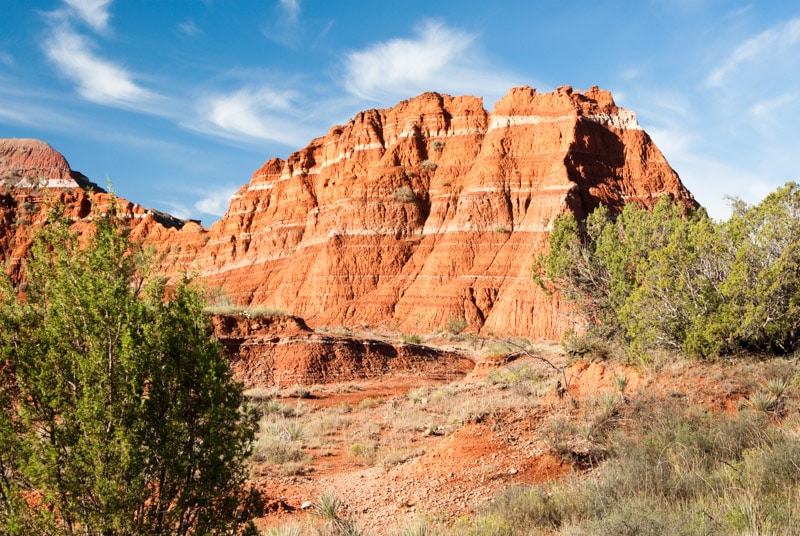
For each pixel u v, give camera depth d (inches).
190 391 300.4
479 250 3681.1
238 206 5649.6
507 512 417.4
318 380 1619.1
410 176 4264.3
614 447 517.7
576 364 796.0
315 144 5378.9
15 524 259.8
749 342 703.1
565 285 1173.7
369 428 902.4
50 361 275.7
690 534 283.6
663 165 3941.9
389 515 487.5
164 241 5767.7
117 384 279.3
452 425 827.4
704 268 770.8
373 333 3292.3
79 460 266.2
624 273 1002.1
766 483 364.8
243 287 4776.1
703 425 509.4
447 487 520.1
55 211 301.4
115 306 288.4
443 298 3501.5
